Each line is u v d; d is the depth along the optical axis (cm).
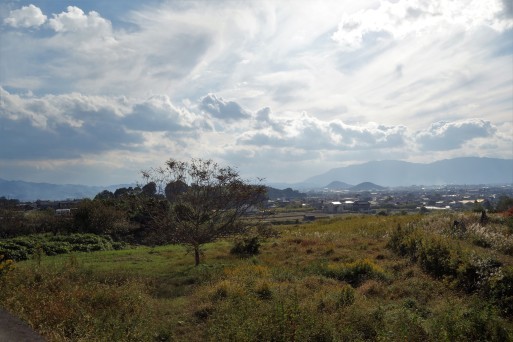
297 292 1107
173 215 1864
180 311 1045
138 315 955
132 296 1098
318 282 1296
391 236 1994
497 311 919
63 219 3120
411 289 1211
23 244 2278
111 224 2988
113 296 1084
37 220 3103
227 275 1380
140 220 3095
